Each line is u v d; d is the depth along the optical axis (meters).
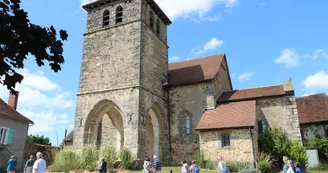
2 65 3.36
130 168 19.20
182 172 13.53
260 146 21.53
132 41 24.00
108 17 26.59
